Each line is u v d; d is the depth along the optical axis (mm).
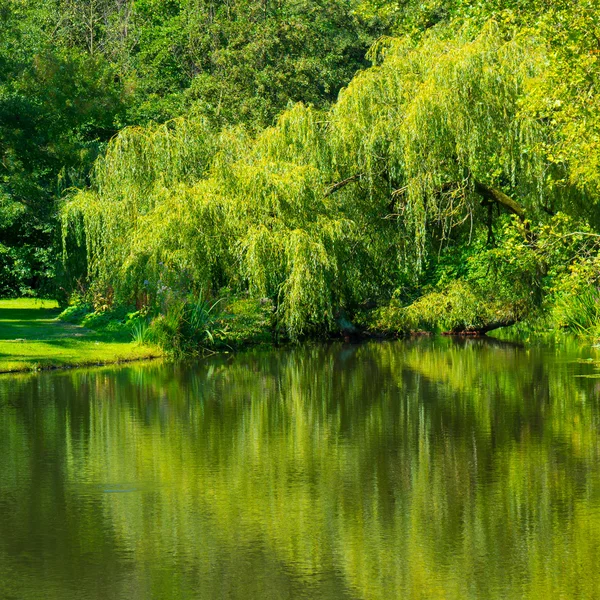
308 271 27438
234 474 12227
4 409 17391
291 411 17172
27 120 45719
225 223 27938
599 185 22703
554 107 21859
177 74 69812
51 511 10547
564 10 22000
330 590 8125
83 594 8094
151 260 28203
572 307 32938
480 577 8383
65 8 73750
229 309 29875
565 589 8086
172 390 19969
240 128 30812
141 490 11445
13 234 48594
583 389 19391
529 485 11586
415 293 34406
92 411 17219
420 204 27219
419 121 26312
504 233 28406
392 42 28844
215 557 8977
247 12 61031
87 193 31188
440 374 22297
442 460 13000
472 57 26328
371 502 10859
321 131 28812
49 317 37625
